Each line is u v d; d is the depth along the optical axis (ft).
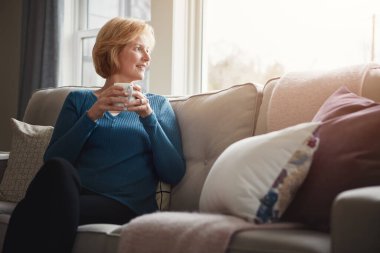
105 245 4.75
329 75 5.64
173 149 6.40
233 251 3.64
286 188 4.17
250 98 6.25
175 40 9.25
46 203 4.93
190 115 6.82
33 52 10.94
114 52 6.78
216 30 9.29
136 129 6.45
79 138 6.07
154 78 9.48
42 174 5.05
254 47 8.79
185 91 9.43
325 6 7.94
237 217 4.25
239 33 8.98
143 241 4.25
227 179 4.47
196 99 6.97
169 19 9.25
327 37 7.91
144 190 6.32
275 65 8.54
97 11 11.52
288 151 4.26
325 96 5.48
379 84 5.20
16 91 12.66
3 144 12.78
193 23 9.43
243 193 4.24
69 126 6.50
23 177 7.71
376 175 3.92
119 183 6.15
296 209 4.23
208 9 9.39
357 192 3.25
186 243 3.91
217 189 4.61
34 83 10.87
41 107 8.81
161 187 6.56
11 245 4.93
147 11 10.43
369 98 5.19
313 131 4.27
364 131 4.11
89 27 11.72
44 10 10.83
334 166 4.08
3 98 12.85
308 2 8.14
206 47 9.41
